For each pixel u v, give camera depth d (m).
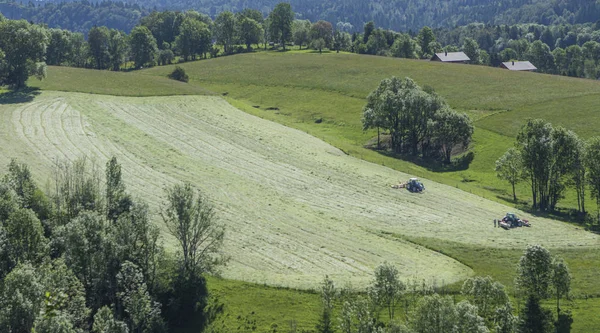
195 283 80.81
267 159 140.75
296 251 96.94
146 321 69.56
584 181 126.69
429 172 145.50
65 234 77.38
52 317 56.94
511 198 133.75
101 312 63.94
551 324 74.06
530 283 79.44
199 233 86.00
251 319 74.88
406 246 100.75
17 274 64.38
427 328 64.25
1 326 61.59
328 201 119.56
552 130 130.62
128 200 92.69
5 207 82.75
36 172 118.50
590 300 82.06
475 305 71.50
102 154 133.62
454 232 108.38
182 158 137.00
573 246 104.44
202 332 72.75
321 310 77.44
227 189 121.50
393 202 121.19
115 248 74.81
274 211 112.62
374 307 74.69
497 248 101.50
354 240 102.25
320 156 145.62
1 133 138.12
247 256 94.12
